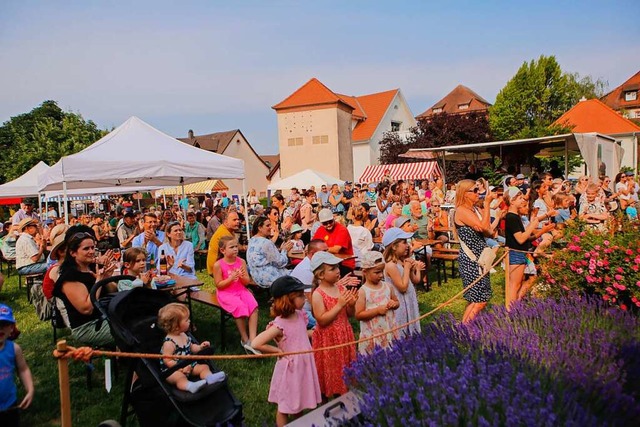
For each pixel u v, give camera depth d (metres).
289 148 38.88
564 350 3.19
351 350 3.86
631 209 10.59
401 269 4.41
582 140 12.73
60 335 6.82
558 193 7.90
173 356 2.87
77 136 39.78
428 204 13.30
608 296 5.07
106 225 13.78
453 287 8.57
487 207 5.34
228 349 5.80
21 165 38.28
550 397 2.09
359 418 2.46
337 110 37.81
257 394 4.55
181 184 15.46
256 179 58.50
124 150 9.20
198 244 12.62
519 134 45.44
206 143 56.06
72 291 4.58
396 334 4.07
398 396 2.27
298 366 3.53
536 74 46.62
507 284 5.57
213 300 6.03
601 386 2.55
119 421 4.16
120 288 5.35
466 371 2.36
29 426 4.21
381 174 33.62
